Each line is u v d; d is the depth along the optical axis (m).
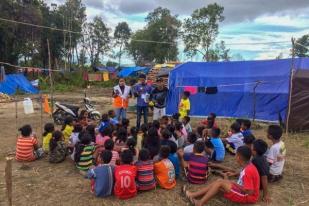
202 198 6.71
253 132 14.59
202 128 10.27
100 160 7.87
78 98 32.94
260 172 7.05
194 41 74.06
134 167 7.33
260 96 17.12
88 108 17.91
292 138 13.19
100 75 54.00
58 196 7.33
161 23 82.69
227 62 18.31
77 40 73.94
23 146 9.47
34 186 7.85
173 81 18.48
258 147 7.16
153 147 8.52
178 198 7.23
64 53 66.94
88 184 7.97
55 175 8.55
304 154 11.01
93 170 7.31
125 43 92.25
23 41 53.66
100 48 82.88
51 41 62.78
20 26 51.09
